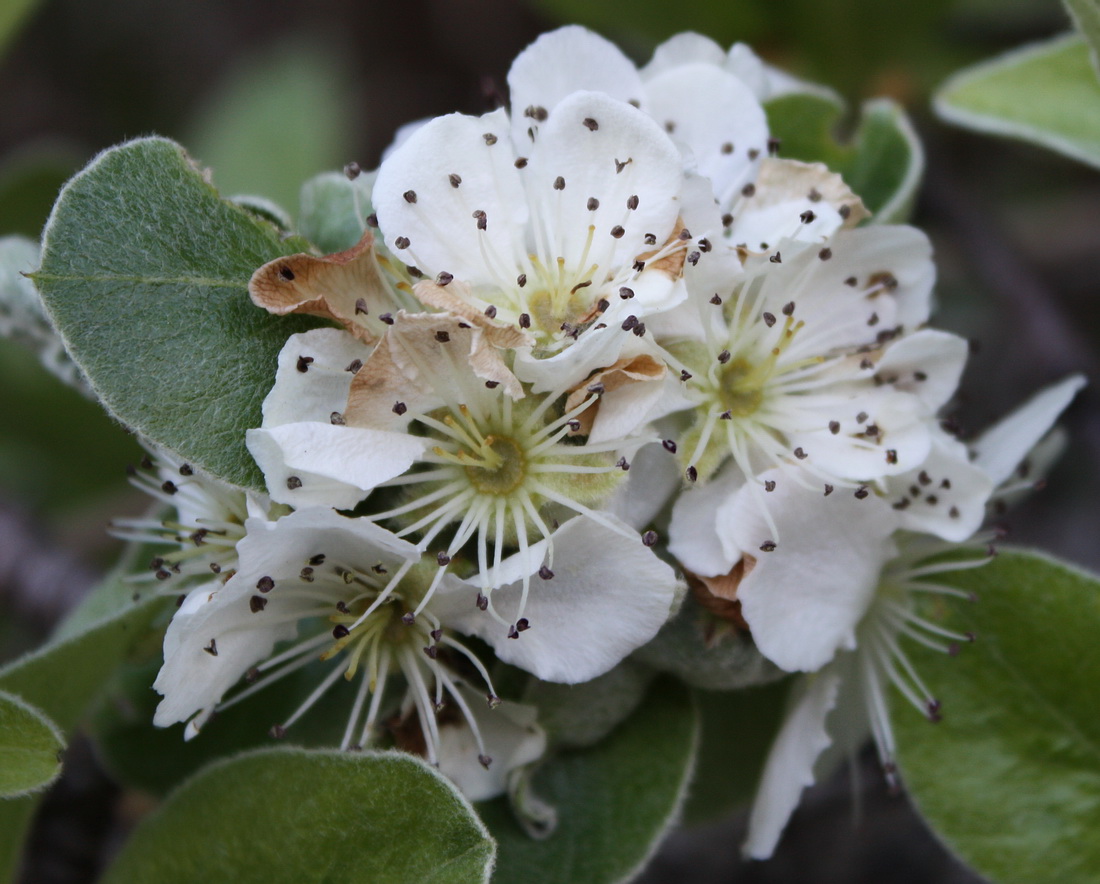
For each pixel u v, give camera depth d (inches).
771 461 8.8
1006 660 9.2
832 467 8.8
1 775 8.4
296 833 8.6
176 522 9.2
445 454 8.5
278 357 8.4
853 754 9.4
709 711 9.3
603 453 8.5
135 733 9.4
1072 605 9.1
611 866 8.8
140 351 8.5
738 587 8.6
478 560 8.5
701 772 9.4
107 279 8.5
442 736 8.7
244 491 8.5
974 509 8.9
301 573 8.5
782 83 9.8
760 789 8.9
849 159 9.6
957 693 9.3
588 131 8.6
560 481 8.5
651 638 8.5
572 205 8.7
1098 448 10.9
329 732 9.0
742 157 9.0
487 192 8.6
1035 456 9.7
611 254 8.6
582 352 8.3
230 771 8.7
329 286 8.5
